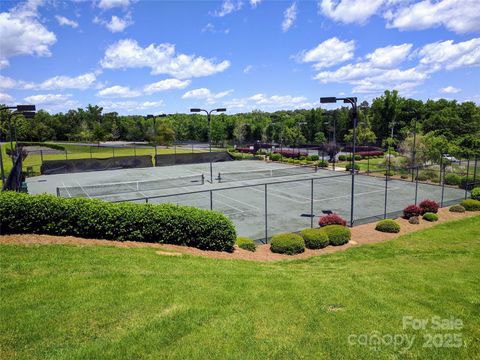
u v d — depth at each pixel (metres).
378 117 77.75
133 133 96.81
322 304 7.79
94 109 112.25
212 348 5.77
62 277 7.97
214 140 88.19
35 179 38.19
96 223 11.35
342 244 15.86
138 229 11.98
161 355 5.51
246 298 7.85
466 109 69.44
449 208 23.02
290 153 59.06
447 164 36.53
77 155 62.38
